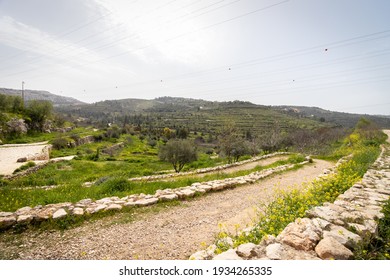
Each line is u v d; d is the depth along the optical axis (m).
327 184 7.64
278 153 28.17
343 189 7.63
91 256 4.43
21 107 63.31
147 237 5.25
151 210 6.84
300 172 14.59
